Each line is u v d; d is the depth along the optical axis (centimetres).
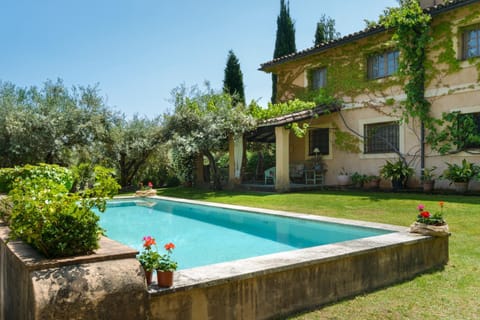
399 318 370
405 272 491
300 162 1777
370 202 1071
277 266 376
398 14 1335
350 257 436
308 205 1077
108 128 1998
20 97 1817
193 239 813
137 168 2188
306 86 1767
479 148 1202
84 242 316
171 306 314
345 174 1549
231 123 1611
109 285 287
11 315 345
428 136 1314
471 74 1219
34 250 334
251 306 359
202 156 2042
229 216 1069
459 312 380
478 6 1199
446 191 1210
